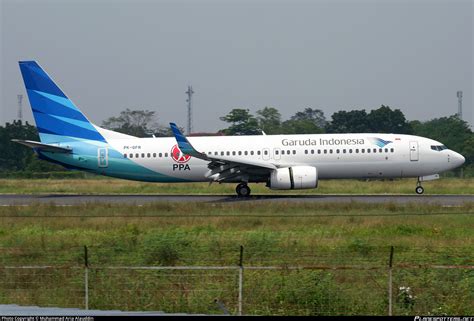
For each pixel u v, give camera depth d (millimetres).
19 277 81312
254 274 77938
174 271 83375
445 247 98312
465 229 117875
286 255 92062
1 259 93688
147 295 74250
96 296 74438
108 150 190500
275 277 75688
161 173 190000
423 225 122000
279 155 184750
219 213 143625
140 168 190000
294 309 69938
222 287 75312
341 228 119562
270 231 116875
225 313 67375
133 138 193000
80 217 140750
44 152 192125
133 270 84625
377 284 75500
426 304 70125
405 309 69500
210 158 177875
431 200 170500
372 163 184125
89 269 78812
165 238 104375
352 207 149625
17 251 99750
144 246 99938
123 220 135000
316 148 184500
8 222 135500
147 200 181000
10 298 74375
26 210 153750
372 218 131750
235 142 187500
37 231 122500
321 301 70250
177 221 131625
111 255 95750
